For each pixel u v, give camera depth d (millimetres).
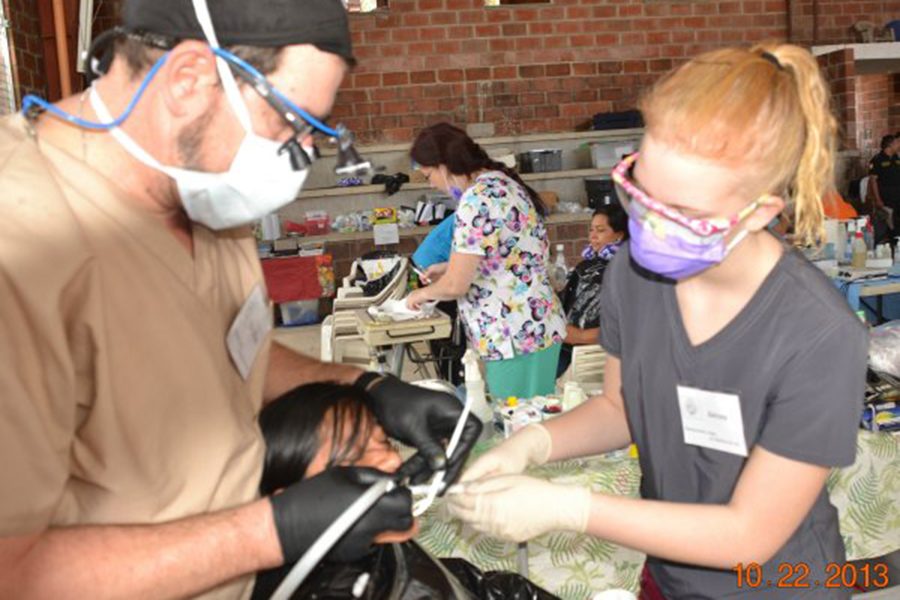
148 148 993
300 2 967
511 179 3094
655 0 7895
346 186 7477
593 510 1204
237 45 954
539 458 1429
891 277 4641
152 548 911
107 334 933
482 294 3062
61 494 871
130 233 985
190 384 1025
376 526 1038
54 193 899
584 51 7863
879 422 2885
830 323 1091
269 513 980
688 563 1279
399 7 7594
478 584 1554
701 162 1014
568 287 3617
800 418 1109
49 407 863
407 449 2186
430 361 4523
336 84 1030
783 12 8133
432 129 3146
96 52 1004
